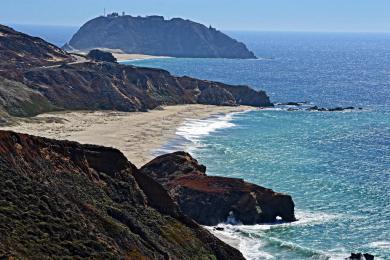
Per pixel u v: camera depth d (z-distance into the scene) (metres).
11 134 52.94
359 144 134.25
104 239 43.19
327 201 88.19
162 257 48.62
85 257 38.06
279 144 132.00
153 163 90.31
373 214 82.50
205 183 83.81
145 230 52.00
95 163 61.09
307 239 72.75
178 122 159.00
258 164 110.75
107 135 132.38
